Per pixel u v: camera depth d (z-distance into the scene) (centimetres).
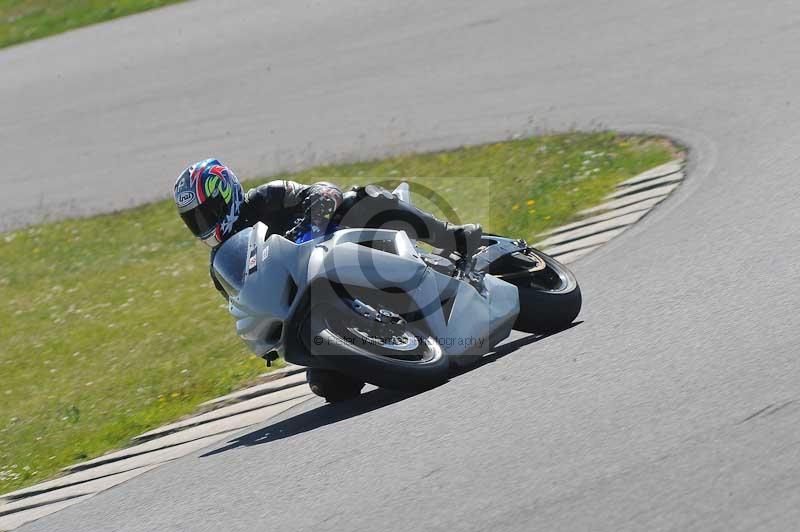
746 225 2872
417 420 2078
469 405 2086
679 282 2580
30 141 6725
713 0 5881
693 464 1608
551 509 1582
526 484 1675
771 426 1661
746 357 1962
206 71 7112
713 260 2669
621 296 2625
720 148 3769
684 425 1741
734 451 1614
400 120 5362
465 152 4684
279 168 5159
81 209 5534
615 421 1822
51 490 2547
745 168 3438
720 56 4947
